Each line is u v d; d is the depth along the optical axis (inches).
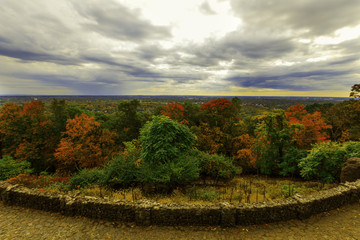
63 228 246.1
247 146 808.9
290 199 272.4
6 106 904.9
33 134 906.1
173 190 409.7
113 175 447.5
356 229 237.1
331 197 279.6
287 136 628.7
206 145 854.5
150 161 454.9
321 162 473.4
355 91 912.9
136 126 1220.5
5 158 585.0
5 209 291.6
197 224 249.4
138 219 249.3
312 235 228.5
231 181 564.4
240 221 248.1
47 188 429.4
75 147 748.6
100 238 227.8
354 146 478.9
